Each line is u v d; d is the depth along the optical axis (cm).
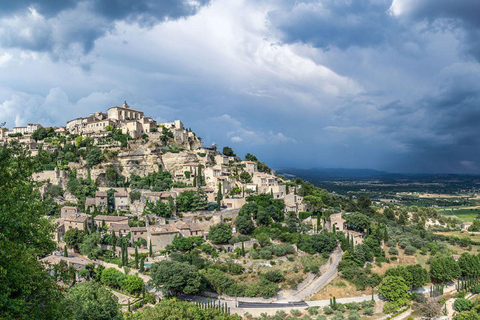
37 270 5250
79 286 10912
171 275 13888
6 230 5106
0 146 5844
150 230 17612
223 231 18288
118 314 10031
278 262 17188
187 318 10800
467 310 15075
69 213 19438
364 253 18150
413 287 16875
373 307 15038
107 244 17312
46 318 5012
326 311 14362
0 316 4434
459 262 18562
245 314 13888
